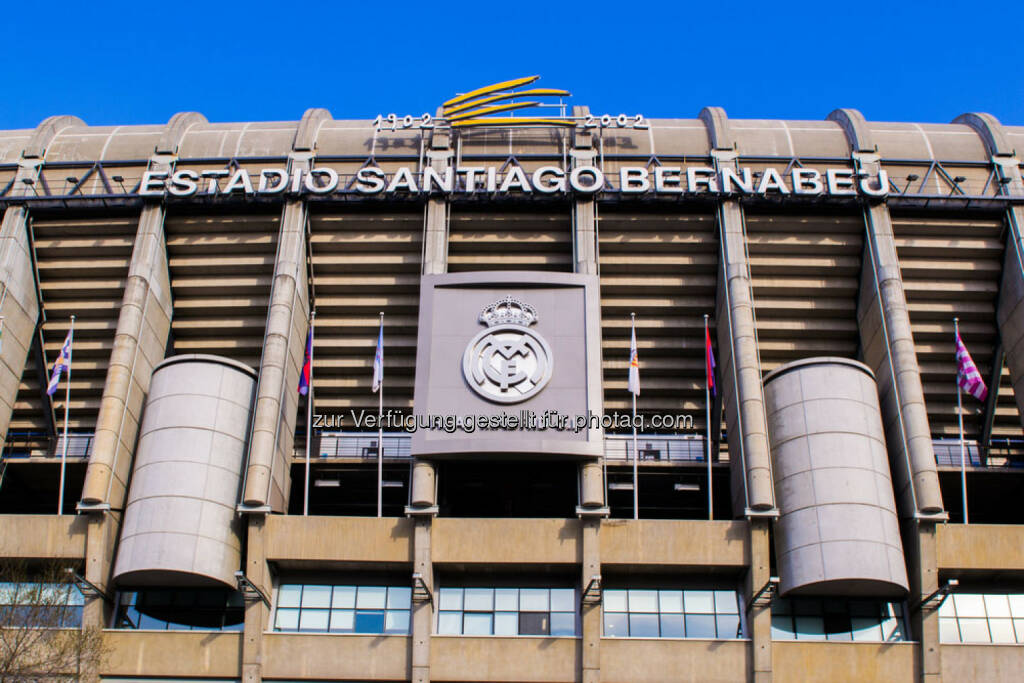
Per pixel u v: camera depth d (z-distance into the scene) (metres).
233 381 36.38
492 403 35.78
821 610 34.69
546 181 39.56
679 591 35.12
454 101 41.34
